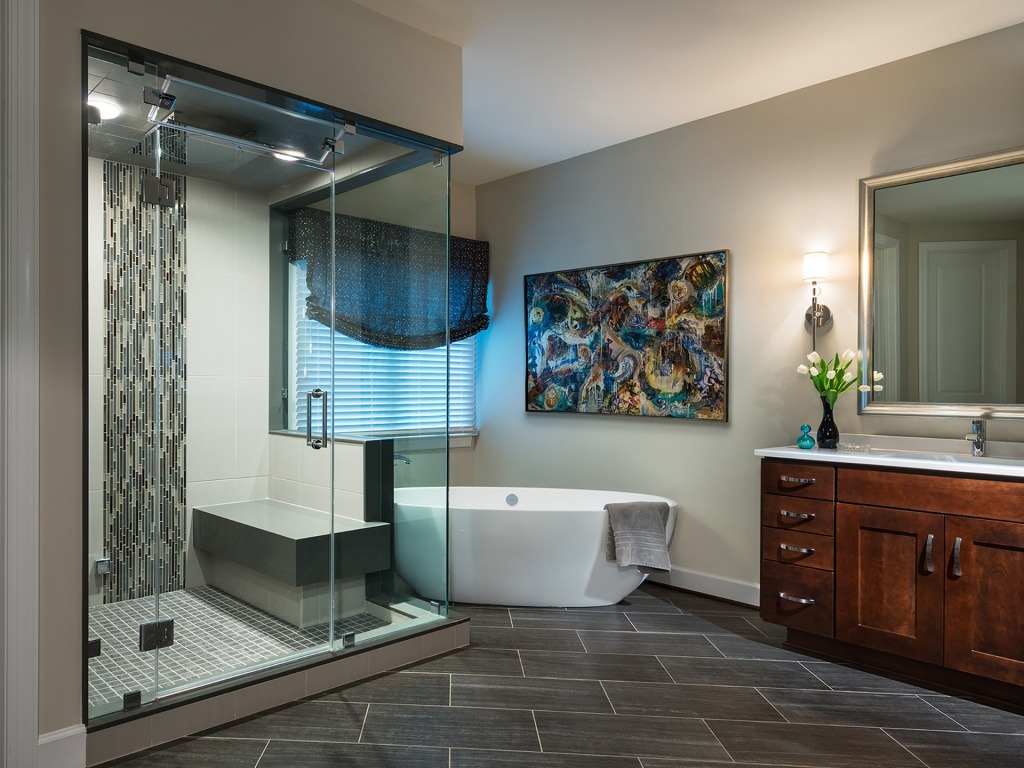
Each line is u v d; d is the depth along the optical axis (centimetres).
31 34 193
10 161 190
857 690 268
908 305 318
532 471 491
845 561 290
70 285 203
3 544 190
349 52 268
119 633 215
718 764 212
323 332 271
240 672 243
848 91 339
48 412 199
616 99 369
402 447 296
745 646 314
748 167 377
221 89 239
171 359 228
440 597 310
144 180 222
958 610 259
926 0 270
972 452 288
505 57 319
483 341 527
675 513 390
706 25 289
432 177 308
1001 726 239
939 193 309
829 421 323
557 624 342
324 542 268
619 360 436
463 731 230
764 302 370
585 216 457
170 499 227
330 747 219
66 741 200
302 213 264
